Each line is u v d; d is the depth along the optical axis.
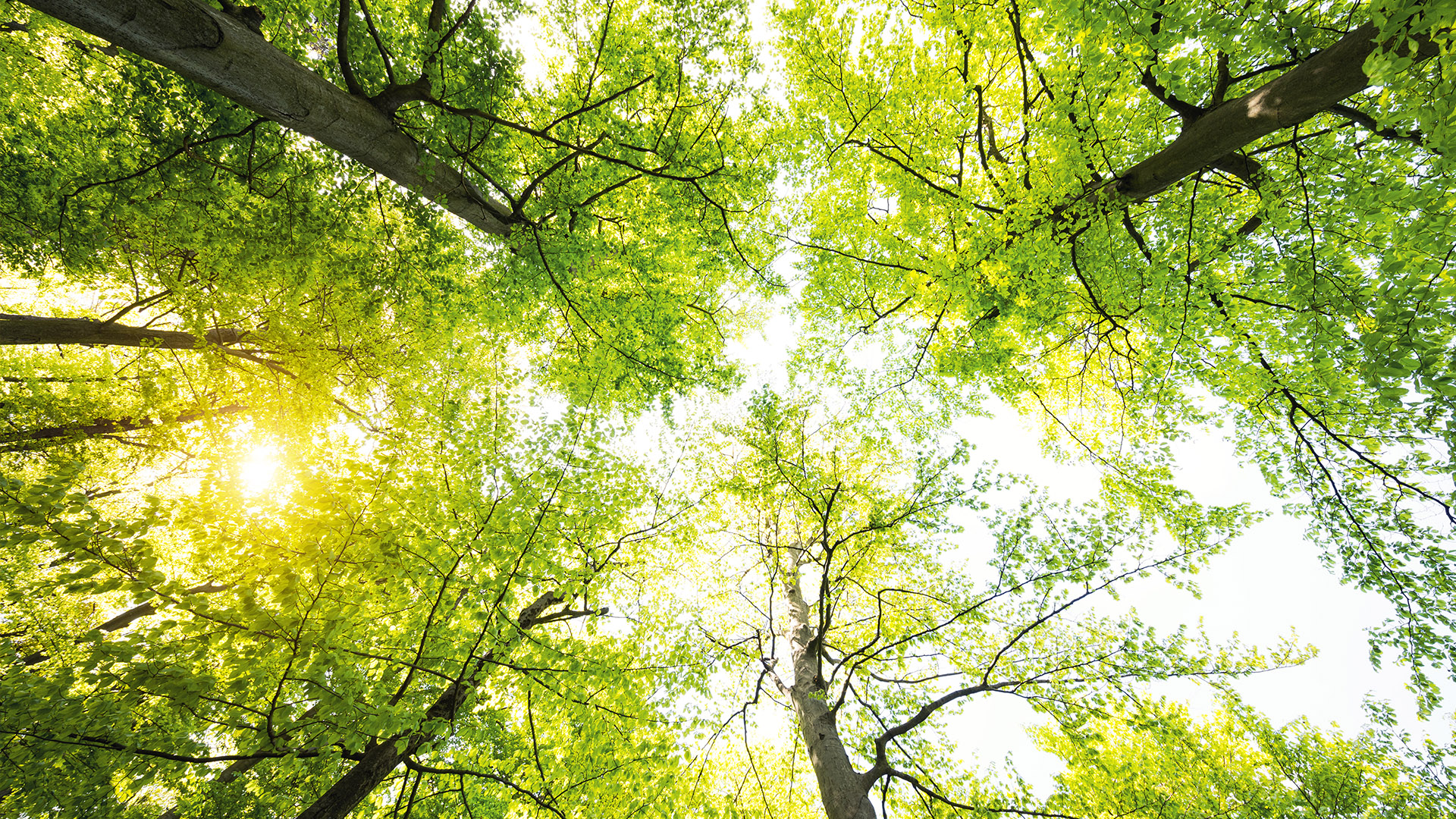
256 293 6.38
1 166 5.24
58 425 6.54
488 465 4.95
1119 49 4.86
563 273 7.39
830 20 6.62
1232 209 6.38
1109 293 6.22
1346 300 4.85
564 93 6.84
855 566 8.10
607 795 4.84
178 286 5.91
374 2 5.93
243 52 3.79
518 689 5.09
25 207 5.49
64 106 5.87
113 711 2.87
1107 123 5.42
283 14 5.30
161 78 5.34
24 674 2.82
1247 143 4.46
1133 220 6.35
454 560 4.34
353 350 7.20
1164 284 5.51
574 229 6.95
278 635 3.25
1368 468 5.81
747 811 6.99
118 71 5.37
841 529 8.83
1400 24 2.45
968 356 7.20
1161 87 4.97
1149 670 6.07
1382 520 5.79
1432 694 5.42
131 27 3.29
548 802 4.59
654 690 5.39
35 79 5.51
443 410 5.10
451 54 5.63
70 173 5.52
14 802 2.82
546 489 5.04
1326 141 5.18
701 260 8.16
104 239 6.03
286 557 3.44
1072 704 5.94
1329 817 7.07
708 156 6.65
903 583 8.96
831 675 7.19
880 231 7.08
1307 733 7.78
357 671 3.51
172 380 6.85
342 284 6.66
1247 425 7.02
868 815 5.38
